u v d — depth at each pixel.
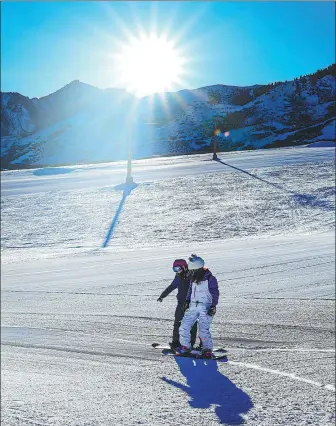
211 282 7.75
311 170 50.03
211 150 146.12
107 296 14.62
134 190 45.78
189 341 7.91
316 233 27.55
